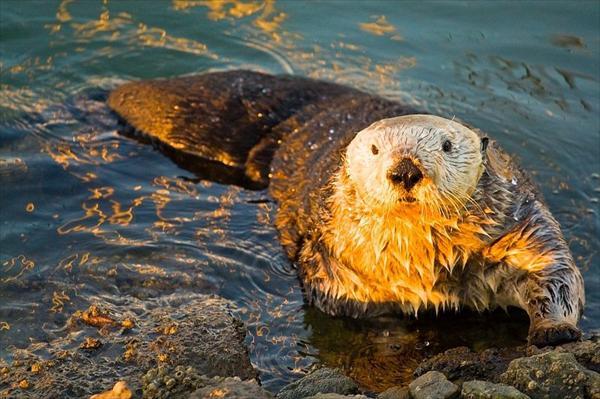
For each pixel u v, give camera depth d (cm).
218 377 1333
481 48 2498
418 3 2694
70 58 2534
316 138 1989
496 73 2409
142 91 2272
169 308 1639
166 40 2609
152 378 1340
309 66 2492
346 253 1593
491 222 1507
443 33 2564
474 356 1412
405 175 1362
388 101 2062
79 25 2644
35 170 2067
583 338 1476
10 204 1955
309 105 2128
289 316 1645
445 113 2283
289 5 2730
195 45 2600
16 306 1644
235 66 2520
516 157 2077
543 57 2447
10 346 1530
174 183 2072
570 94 2323
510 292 1575
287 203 1909
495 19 2598
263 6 2725
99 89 2430
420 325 1614
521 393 1238
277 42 2595
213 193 2041
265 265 1792
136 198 2003
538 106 2292
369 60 2497
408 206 1404
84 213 1942
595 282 1688
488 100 2323
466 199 1469
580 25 2547
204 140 2155
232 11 2714
